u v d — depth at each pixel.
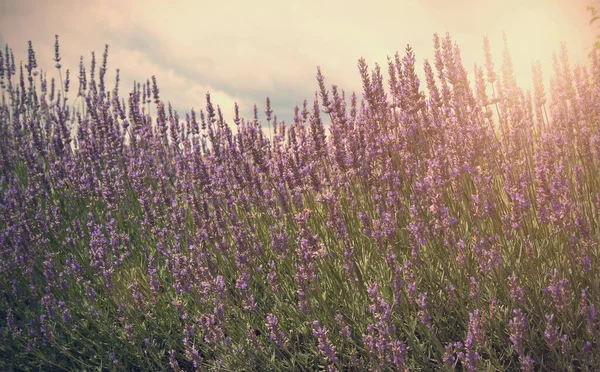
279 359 3.45
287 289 3.76
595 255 3.12
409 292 2.97
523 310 3.10
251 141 4.55
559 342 2.84
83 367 3.84
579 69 4.75
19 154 7.03
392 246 3.24
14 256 4.66
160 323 4.08
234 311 3.62
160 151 6.52
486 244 3.50
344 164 3.79
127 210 5.55
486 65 4.33
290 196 4.37
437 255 3.30
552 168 3.48
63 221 5.51
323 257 3.42
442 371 2.87
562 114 4.66
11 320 4.09
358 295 3.42
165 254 4.22
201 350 3.88
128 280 4.39
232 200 4.35
